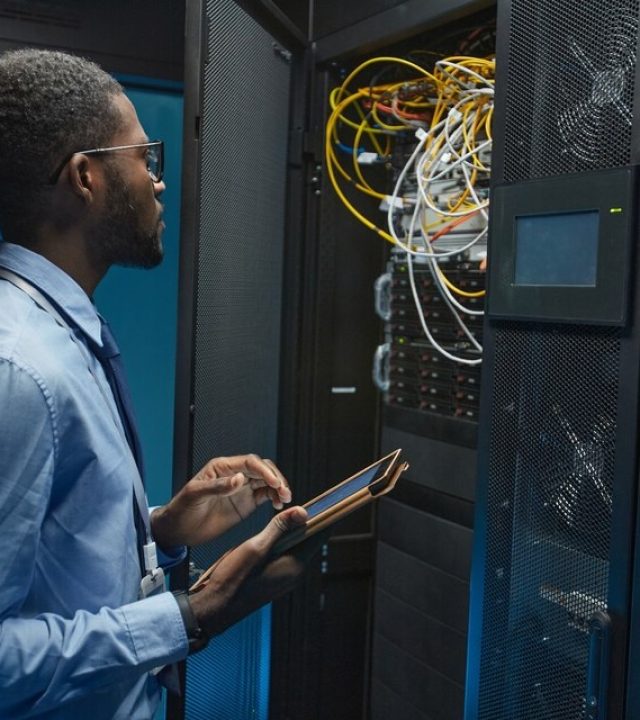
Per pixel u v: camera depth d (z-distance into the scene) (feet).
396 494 6.70
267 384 6.21
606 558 3.71
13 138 3.09
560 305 3.84
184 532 4.02
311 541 3.44
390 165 6.68
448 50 6.14
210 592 3.19
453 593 6.05
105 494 3.09
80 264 3.37
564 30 3.91
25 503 2.75
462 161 5.49
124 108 3.37
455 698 6.01
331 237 6.73
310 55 6.48
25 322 2.94
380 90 6.30
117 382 3.59
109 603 3.13
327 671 7.02
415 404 6.56
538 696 4.05
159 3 7.26
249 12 5.28
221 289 5.10
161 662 3.06
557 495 3.96
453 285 6.04
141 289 8.00
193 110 4.51
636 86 3.50
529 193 4.02
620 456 3.59
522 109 4.15
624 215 3.51
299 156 6.46
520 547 4.17
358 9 5.94
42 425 2.80
